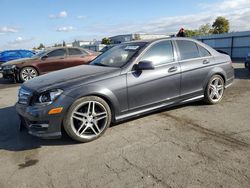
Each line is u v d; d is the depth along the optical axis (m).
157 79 4.55
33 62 11.08
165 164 3.23
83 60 11.48
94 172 3.15
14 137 4.42
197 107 5.48
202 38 23.92
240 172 2.97
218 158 3.31
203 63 5.28
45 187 2.91
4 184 3.02
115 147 3.79
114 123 4.49
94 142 4.00
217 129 4.27
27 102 3.94
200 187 2.73
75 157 3.56
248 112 5.05
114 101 4.13
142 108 4.50
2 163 3.52
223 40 21.91
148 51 4.59
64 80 4.01
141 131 4.32
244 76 9.39
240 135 3.98
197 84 5.21
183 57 5.03
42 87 3.88
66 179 3.04
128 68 4.30
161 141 3.90
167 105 4.83
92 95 3.96
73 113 3.82
